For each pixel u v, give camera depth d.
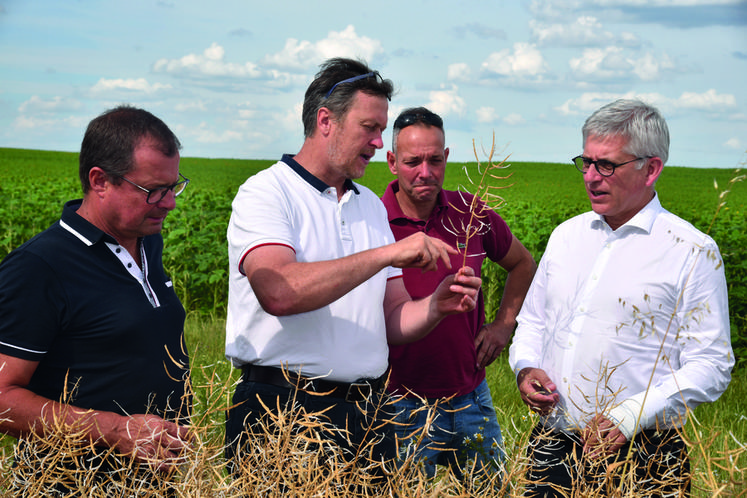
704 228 8.62
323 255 2.26
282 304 1.91
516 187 36.78
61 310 1.91
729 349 2.22
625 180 2.27
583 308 2.42
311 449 1.71
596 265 2.43
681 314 2.26
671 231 2.31
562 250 2.58
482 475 1.84
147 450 1.62
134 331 2.02
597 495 1.68
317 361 2.16
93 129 1.96
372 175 36.09
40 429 1.70
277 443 1.50
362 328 2.28
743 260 7.12
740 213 10.10
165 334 2.14
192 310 8.33
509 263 3.48
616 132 2.24
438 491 1.48
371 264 1.92
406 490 1.54
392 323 2.53
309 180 2.29
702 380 2.15
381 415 2.26
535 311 2.76
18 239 9.86
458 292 2.22
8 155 54.47
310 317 2.17
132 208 1.98
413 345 3.00
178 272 8.69
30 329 1.85
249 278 2.02
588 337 2.37
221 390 1.68
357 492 1.63
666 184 37.44
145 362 2.06
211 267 8.52
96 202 2.01
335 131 2.24
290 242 2.09
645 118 2.22
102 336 1.97
